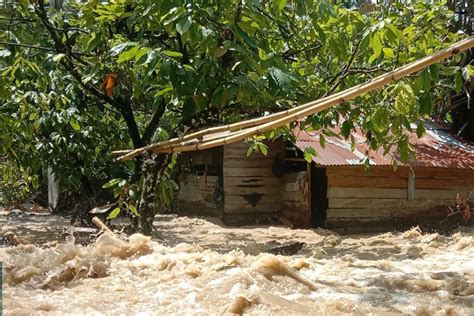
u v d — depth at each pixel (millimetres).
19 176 14883
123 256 4570
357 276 4301
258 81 5926
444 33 7770
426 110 5957
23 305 3297
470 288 3752
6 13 8188
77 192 11812
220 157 12516
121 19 7566
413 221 11555
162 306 3330
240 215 12312
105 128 10617
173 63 5801
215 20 5949
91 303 3385
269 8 7195
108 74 7156
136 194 7094
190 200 13711
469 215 11266
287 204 12234
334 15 6609
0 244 7086
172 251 4758
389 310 3311
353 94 3785
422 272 4551
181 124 7117
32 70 8461
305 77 7426
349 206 11133
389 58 6996
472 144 12820
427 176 11664
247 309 3211
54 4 11133
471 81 11961
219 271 3996
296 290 3699
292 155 12180
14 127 8578
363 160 10016
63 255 4250
